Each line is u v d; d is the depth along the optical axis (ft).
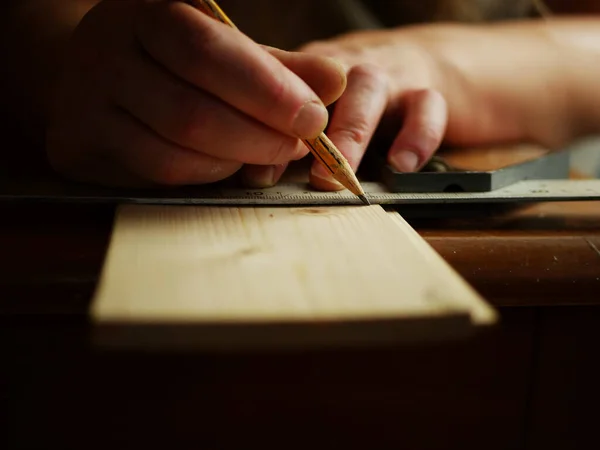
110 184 1.19
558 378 1.05
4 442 1.01
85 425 1.01
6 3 1.55
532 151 1.44
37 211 1.15
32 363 0.99
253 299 0.77
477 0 2.40
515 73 1.81
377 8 2.42
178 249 0.90
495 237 1.05
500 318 1.03
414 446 1.05
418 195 1.13
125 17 1.17
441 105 1.35
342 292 0.79
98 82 1.14
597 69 1.88
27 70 1.44
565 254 1.03
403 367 1.02
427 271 0.84
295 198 1.10
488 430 1.06
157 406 1.01
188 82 1.08
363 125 1.23
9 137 1.45
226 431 1.02
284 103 1.04
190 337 0.74
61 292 0.96
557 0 2.49
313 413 1.02
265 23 2.13
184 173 1.13
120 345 0.74
